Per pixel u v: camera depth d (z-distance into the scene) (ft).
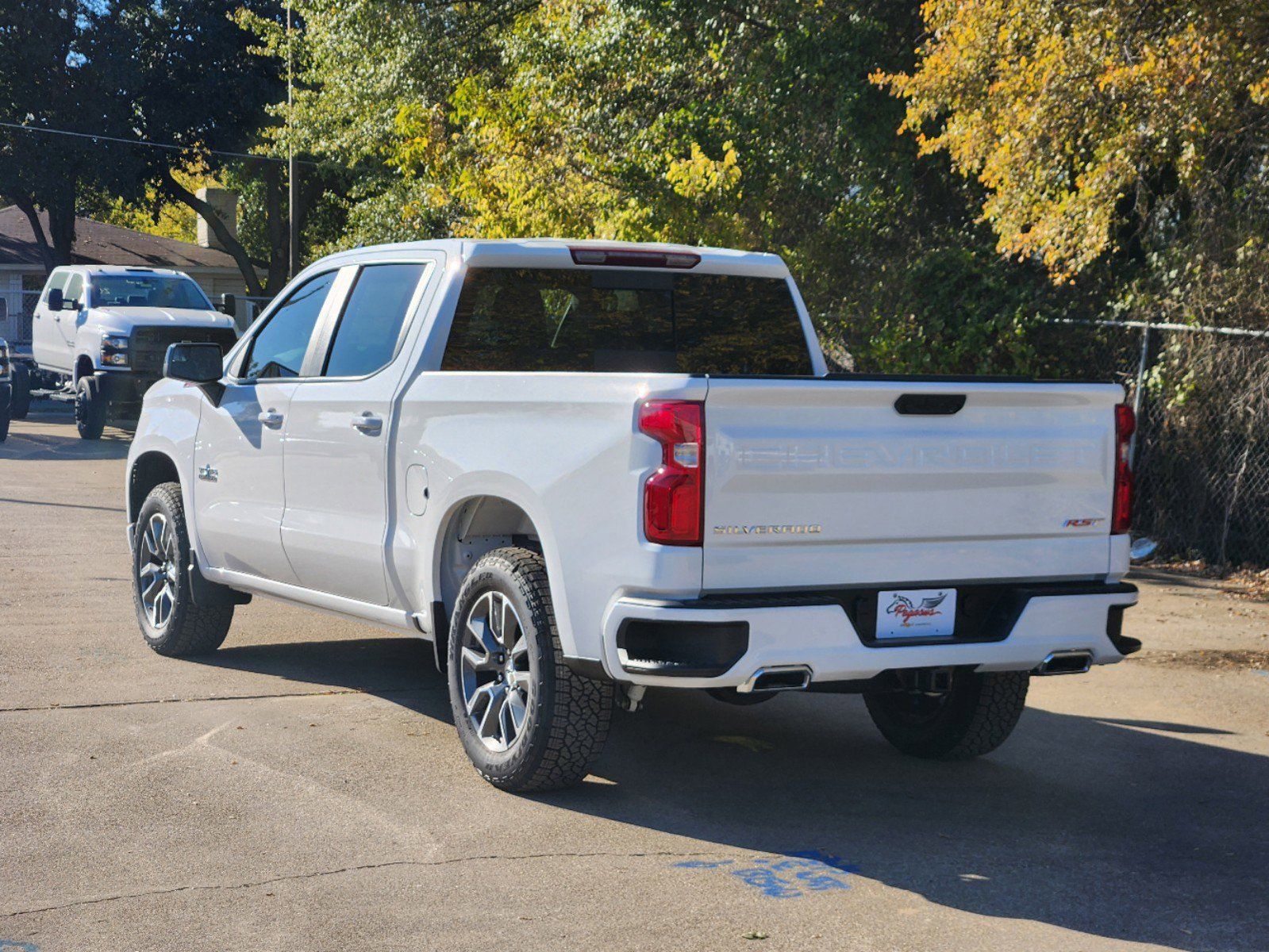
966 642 16.57
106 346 70.13
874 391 15.94
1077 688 24.88
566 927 13.57
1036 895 14.83
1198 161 34.22
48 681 23.08
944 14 36.01
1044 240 35.01
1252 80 32.50
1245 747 21.12
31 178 132.57
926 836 16.66
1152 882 15.31
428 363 19.81
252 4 140.56
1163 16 33.32
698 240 45.80
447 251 20.42
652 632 15.69
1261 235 37.65
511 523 19.17
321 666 24.84
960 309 44.39
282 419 22.16
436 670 24.67
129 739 19.72
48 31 131.95
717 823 16.90
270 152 143.13
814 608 15.61
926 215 48.49
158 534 25.85
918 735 20.16
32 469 57.26
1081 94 33.01
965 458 16.57
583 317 21.33
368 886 14.51
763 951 13.14
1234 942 13.71
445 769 18.75
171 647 25.11
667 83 51.98
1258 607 32.37
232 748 19.44
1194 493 38.75
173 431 25.31
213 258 166.40
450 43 72.33
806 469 15.70
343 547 20.70
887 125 46.83
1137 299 40.45
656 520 15.38
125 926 13.37
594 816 17.03
